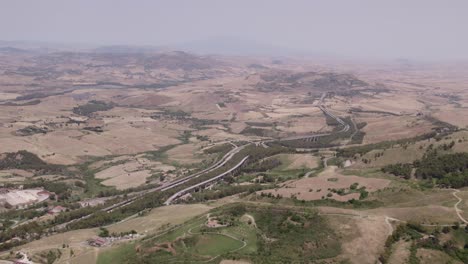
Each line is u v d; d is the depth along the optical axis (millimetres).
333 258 184500
